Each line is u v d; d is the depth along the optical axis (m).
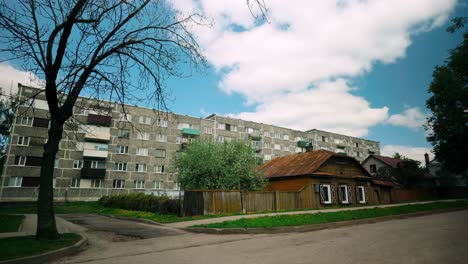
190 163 26.55
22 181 39.16
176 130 55.06
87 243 8.84
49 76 8.97
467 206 22.31
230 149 26.55
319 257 6.13
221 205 17.30
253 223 11.55
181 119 56.88
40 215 8.53
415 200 35.75
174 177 52.00
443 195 40.62
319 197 24.02
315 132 80.75
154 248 7.89
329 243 7.94
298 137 76.75
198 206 16.58
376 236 9.05
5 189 37.97
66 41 8.84
